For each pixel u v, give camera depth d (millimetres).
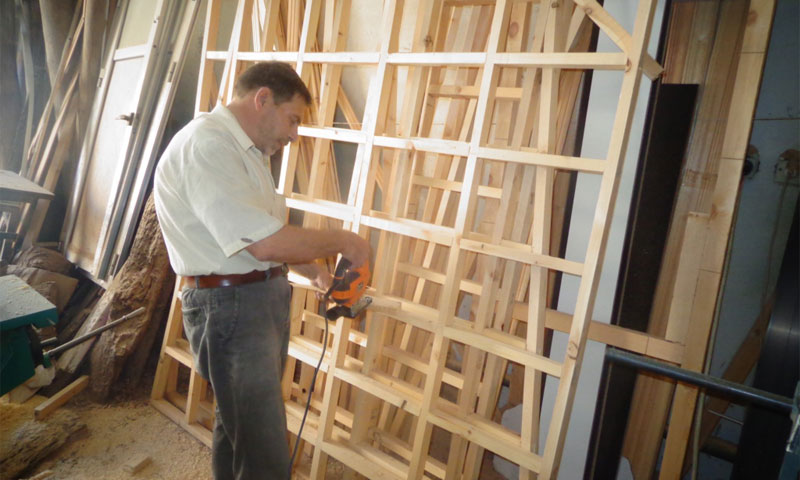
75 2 4152
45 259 3246
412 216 2152
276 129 1455
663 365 1343
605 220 1270
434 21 1699
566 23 1500
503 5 1432
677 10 1761
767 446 1595
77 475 1869
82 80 3785
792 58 1760
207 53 2262
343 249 1429
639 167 1644
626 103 1242
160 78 2953
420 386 2064
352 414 2006
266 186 1459
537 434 1478
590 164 1293
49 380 2316
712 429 1875
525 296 1914
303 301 2051
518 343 1523
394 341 2141
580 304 1309
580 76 1796
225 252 1223
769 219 1824
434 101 2076
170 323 2350
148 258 2496
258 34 2189
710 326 1537
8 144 4195
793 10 1751
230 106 1444
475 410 1832
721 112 1679
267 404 1412
